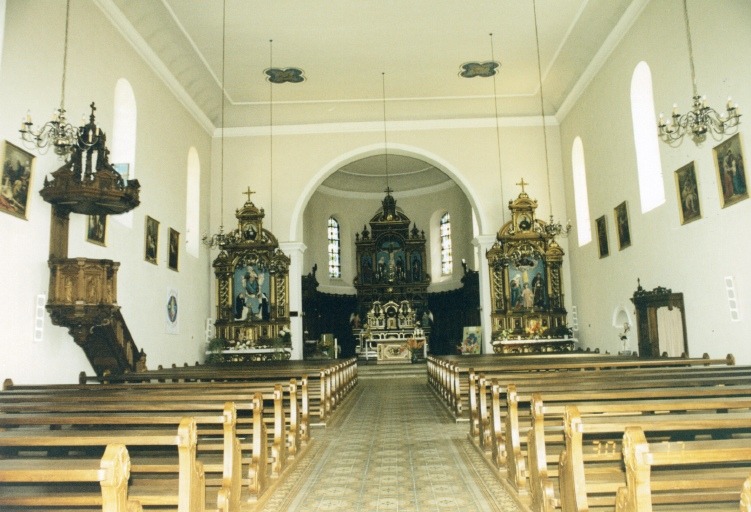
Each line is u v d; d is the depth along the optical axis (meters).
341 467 7.88
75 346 10.98
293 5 14.44
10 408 6.12
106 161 10.03
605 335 17.27
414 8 14.77
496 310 20.42
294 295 20.44
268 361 18.23
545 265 20.47
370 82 19.05
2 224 8.89
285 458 7.82
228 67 17.69
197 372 11.80
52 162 10.23
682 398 6.55
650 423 4.36
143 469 5.12
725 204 10.66
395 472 7.55
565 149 20.55
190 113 18.64
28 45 9.77
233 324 20.03
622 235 15.68
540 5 14.76
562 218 20.80
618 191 15.84
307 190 21.03
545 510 5.05
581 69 17.66
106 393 7.61
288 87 19.22
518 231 20.27
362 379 21.64
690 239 12.02
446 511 5.95
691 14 11.43
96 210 10.44
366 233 30.19
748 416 4.61
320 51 16.88
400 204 31.33
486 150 21.20
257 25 15.30
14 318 9.12
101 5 12.43
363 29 15.70
